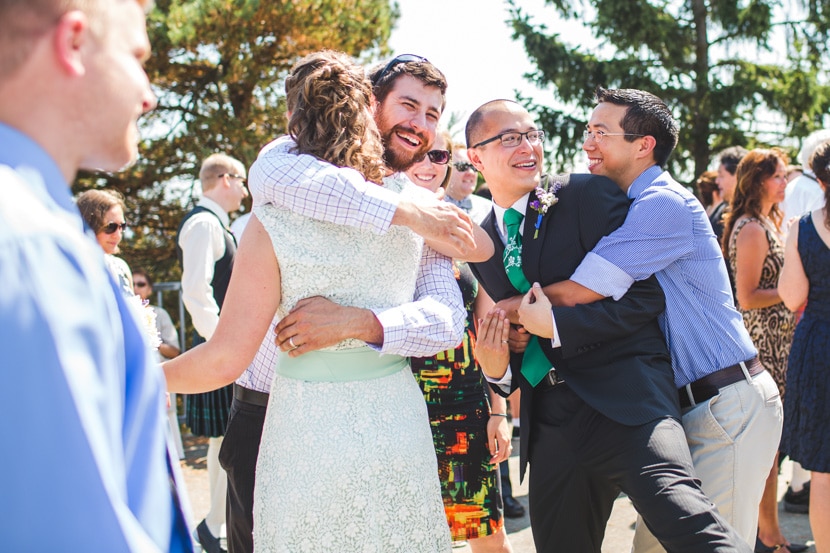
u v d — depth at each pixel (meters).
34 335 0.76
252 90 11.60
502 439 3.07
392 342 1.76
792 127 13.54
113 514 0.79
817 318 3.34
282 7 10.40
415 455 1.79
